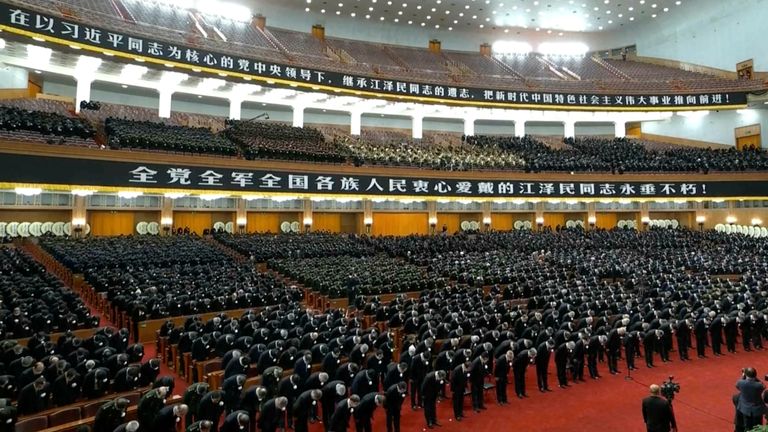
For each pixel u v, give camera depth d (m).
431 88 36.72
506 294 18.09
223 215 32.03
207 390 8.00
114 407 6.95
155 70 30.55
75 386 8.15
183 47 28.78
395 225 36.56
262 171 27.95
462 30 46.22
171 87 33.06
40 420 7.35
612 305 15.02
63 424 7.58
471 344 11.29
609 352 12.02
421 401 9.93
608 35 47.53
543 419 9.34
